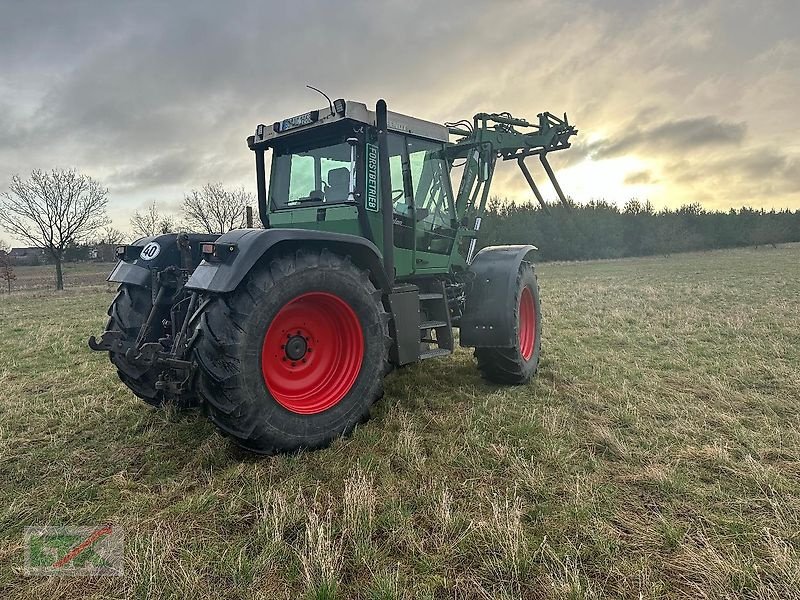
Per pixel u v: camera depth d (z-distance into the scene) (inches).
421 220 169.2
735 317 305.3
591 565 77.7
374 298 130.2
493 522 86.7
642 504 95.0
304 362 125.6
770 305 352.8
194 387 108.4
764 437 123.2
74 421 142.0
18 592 73.7
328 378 127.3
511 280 173.3
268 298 109.4
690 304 381.4
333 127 146.7
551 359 216.2
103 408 154.6
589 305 398.3
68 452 121.4
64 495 100.4
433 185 175.0
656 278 658.8
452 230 183.5
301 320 123.8
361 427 130.6
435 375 190.1
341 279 122.6
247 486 102.2
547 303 420.5
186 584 73.1
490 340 171.3
